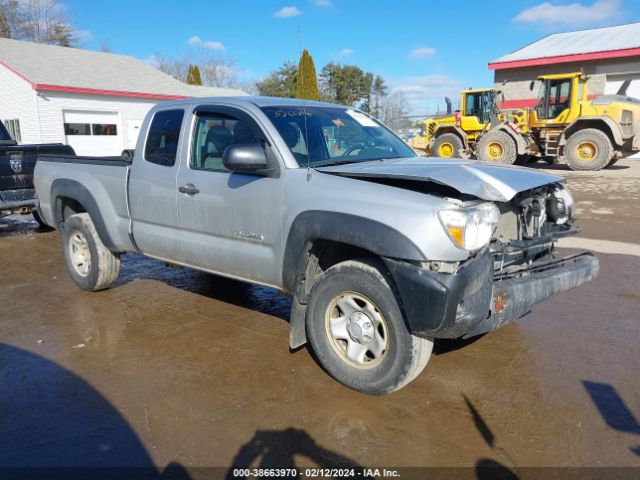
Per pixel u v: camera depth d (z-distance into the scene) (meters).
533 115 19.16
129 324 4.91
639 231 8.45
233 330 4.74
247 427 3.24
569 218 4.46
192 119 4.56
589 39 26.38
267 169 3.91
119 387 3.74
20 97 20.22
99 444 3.09
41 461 2.94
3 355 4.28
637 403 3.42
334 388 3.68
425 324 3.13
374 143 4.68
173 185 4.59
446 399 3.51
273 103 4.36
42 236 9.33
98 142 21.78
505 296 3.41
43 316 5.16
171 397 3.60
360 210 3.36
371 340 3.53
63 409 3.47
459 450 2.98
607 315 4.91
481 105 20.45
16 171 8.90
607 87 23.94
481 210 3.25
